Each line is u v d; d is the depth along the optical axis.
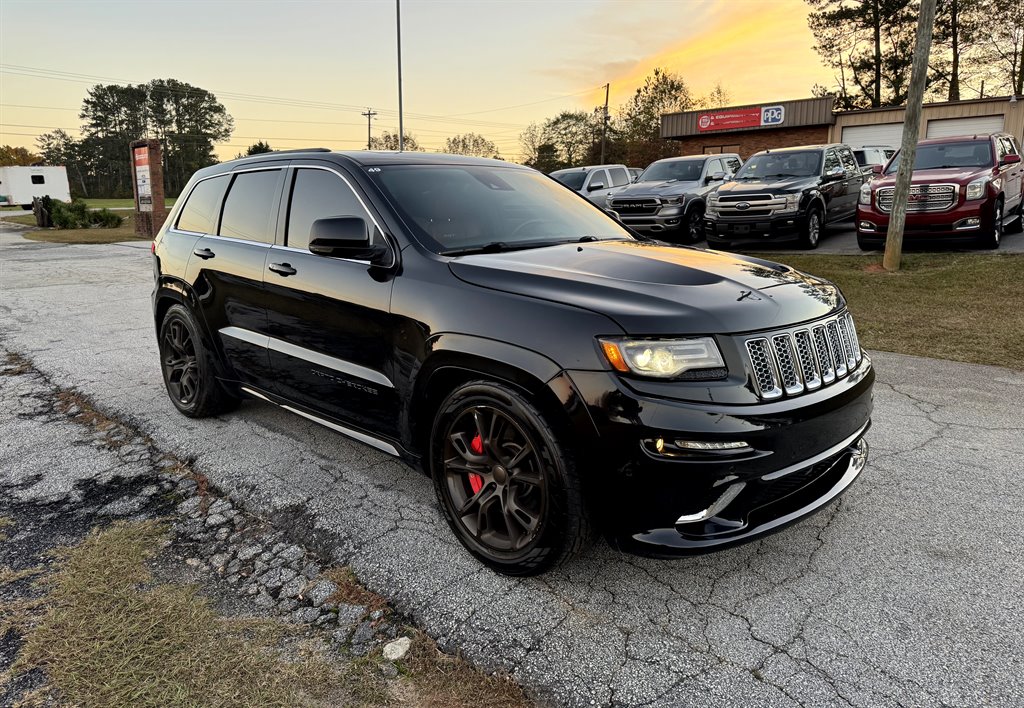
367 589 2.62
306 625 2.41
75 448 4.09
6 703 2.02
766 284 2.70
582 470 2.37
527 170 4.24
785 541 2.92
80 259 15.48
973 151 11.23
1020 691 2.03
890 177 11.20
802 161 13.03
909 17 39.91
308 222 3.54
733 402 2.27
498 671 2.17
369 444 3.27
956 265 9.74
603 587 2.61
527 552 2.56
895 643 2.26
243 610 2.50
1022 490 3.34
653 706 2.01
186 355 4.58
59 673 2.15
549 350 2.38
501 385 2.53
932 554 2.79
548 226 3.55
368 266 3.12
